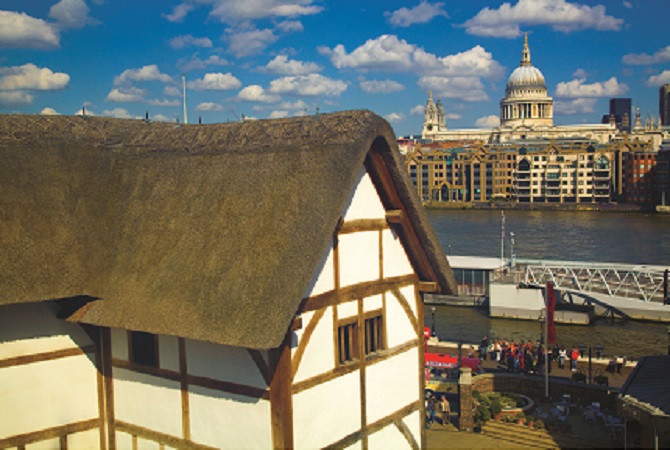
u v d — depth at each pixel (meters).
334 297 20.12
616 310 91.44
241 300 17.59
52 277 20.23
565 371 51.03
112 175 23.45
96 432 22.17
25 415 20.95
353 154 19.03
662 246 163.38
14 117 23.45
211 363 19.53
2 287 19.28
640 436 28.92
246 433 18.92
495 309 92.69
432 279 23.42
